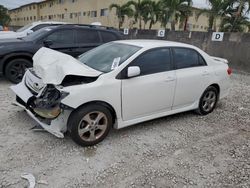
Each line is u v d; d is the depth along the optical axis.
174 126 4.79
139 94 4.12
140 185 3.07
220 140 4.35
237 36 11.71
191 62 4.98
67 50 7.50
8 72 6.86
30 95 3.97
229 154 3.90
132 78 4.03
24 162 3.36
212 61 5.39
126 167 3.41
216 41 12.70
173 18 20.91
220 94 5.63
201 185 3.14
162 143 4.11
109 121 3.96
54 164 3.37
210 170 3.46
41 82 3.90
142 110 4.28
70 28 7.68
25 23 61.97
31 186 2.92
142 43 4.56
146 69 4.25
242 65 11.64
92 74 3.77
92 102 3.73
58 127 3.66
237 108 6.07
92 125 3.79
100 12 33.41
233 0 17.28
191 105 5.12
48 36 7.35
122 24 28.16
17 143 3.82
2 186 2.90
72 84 3.67
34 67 4.34
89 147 3.84
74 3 39.25
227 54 12.25
